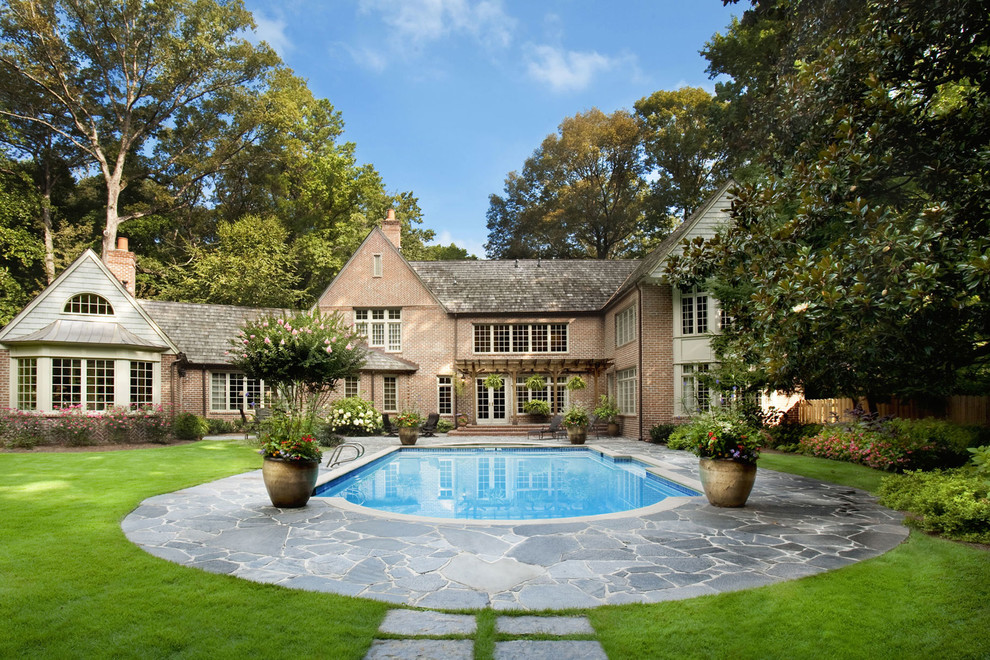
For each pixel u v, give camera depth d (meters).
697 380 20.33
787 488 10.50
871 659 3.81
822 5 6.97
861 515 8.20
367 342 26.58
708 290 17.97
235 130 38.84
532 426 25.66
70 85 34.03
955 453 12.23
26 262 31.56
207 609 4.54
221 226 35.44
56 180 36.94
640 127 42.22
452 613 4.60
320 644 3.96
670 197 39.56
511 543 6.70
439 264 30.03
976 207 5.14
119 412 18.44
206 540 6.72
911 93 6.13
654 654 3.89
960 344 6.36
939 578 5.28
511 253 46.69
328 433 19.44
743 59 21.86
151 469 12.45
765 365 6.78
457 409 26.38
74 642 3.93
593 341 26.98
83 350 19.08
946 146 5.84
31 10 30.34
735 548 6.48
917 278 4.86
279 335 15.36
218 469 12.62
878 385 11.44
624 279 28.80
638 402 21.00
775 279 6.20
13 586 4.97
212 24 35.69
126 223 36.44
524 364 25.80
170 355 21.91
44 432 17.50
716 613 4.57
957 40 5.66
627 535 7.08
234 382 25.41
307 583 5.26
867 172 5.85
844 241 5.81
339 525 7.52
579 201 42.84
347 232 38.44
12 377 18.70
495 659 3.80
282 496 8.45
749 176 17.95
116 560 5.75
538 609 4.67
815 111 6.91
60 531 6.84
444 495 11.41
